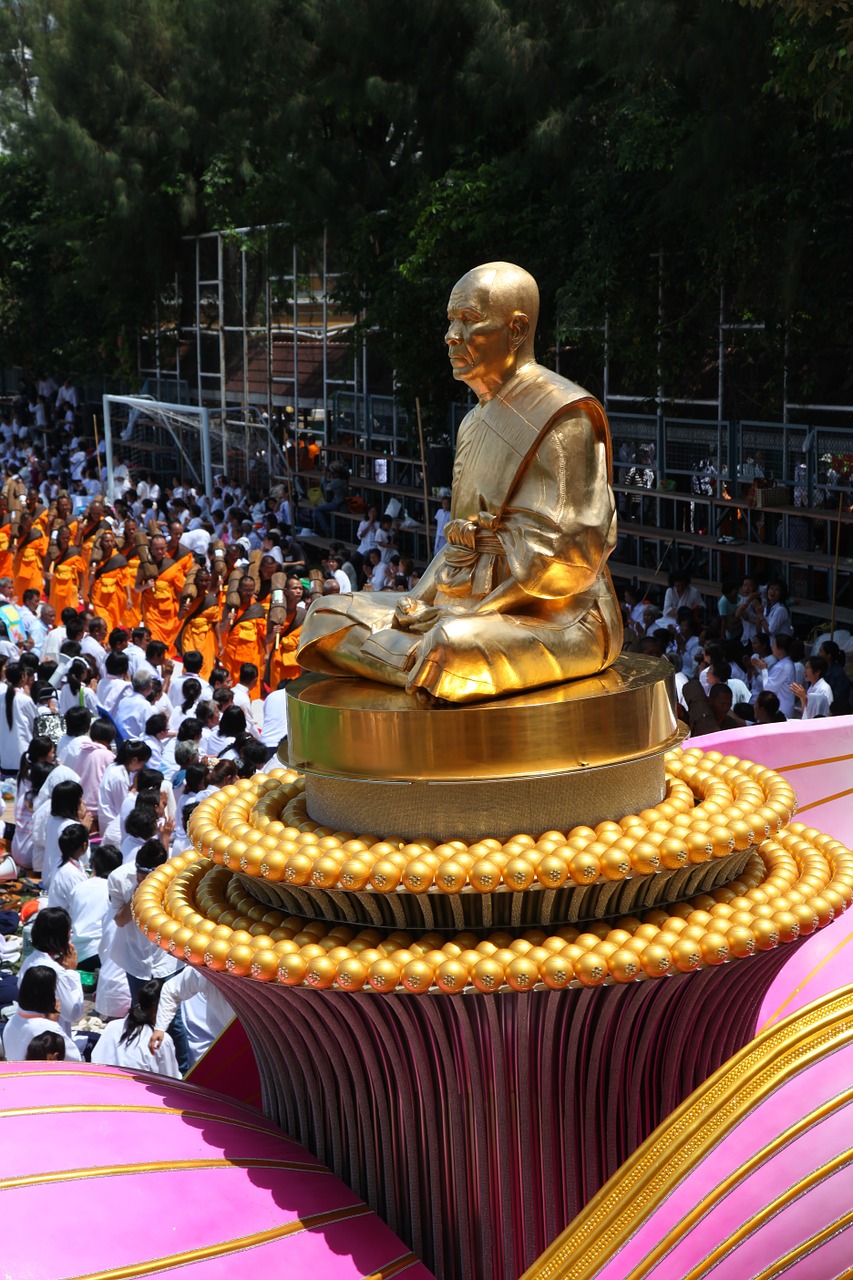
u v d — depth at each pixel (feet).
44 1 120.88
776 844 12.12
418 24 81.66
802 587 65.51
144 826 33.83
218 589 63.52
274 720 48.37
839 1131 9.20
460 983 9.76
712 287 67.67
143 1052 27.37
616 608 11.47
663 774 11.62
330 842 10.58
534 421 11.09
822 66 45.44
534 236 76.59
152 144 115.65
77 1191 9.55
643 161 62.80
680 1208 9.29
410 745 10.44
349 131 96.43
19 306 148.46
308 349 112.57
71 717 44.96
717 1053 11.39
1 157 145.89
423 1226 10.81
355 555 74.84
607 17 62.69
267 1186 10.33
